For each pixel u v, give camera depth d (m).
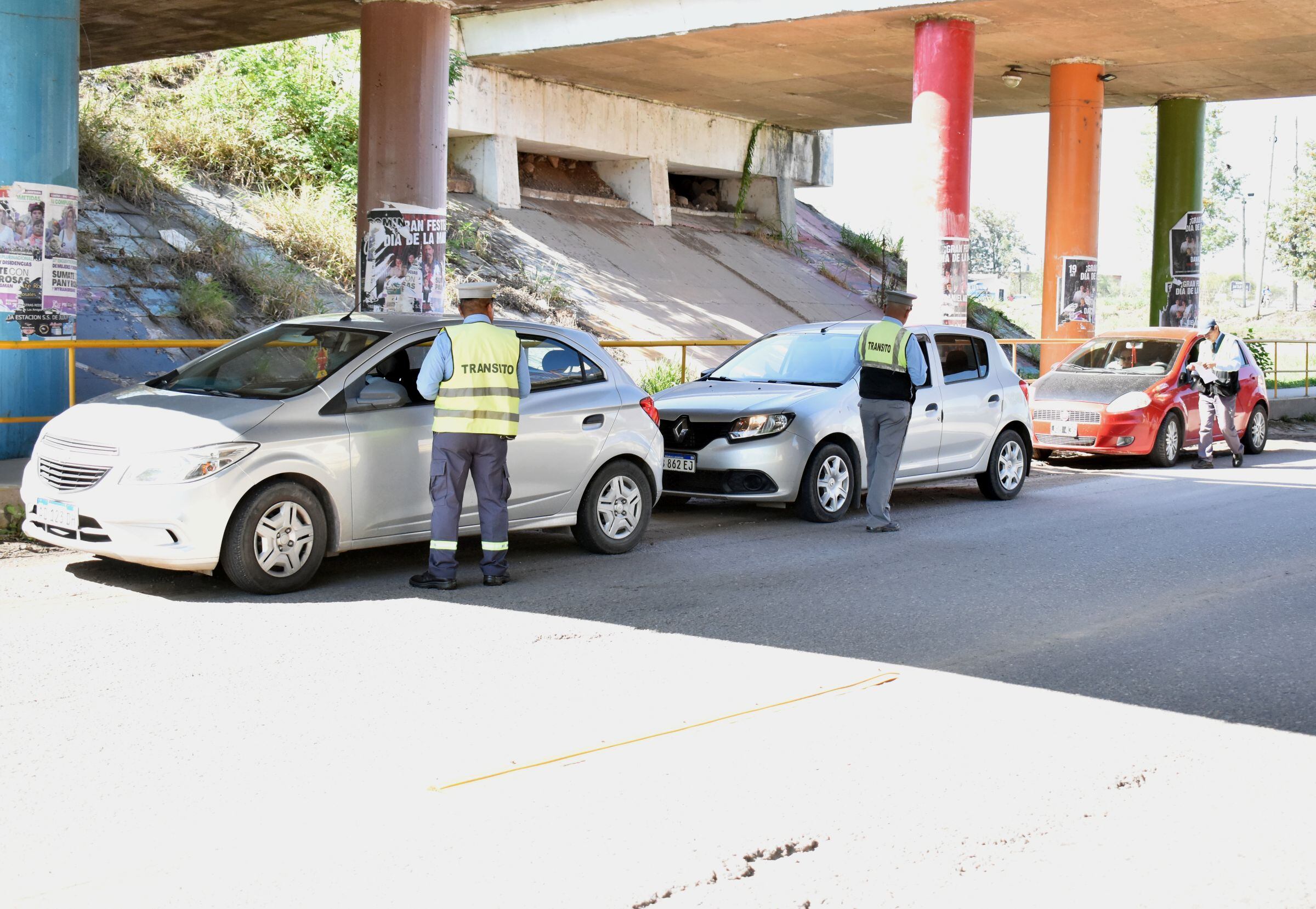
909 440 12.10
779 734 5.57
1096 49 21.48
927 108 18.89
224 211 19.72
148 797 4.68
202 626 7.08
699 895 3.99
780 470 11.05
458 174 26.50
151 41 17.69
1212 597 8.52
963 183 18.95
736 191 33.56
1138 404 16.55
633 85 26.88
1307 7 18.36
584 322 22.69
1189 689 6.39
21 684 5.97
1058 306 23.05
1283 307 92.94
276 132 21.89
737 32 20.31
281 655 6.55
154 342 11.09
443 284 15.08
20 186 11.52
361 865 4.15
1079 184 22.83
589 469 9.39
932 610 7.99
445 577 8.23
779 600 8.18
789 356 12.47
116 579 8.20
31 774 4.87
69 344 10.63
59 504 7.77
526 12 22.25
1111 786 5.05
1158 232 27.19
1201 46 21.17
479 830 4.45
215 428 7.64
